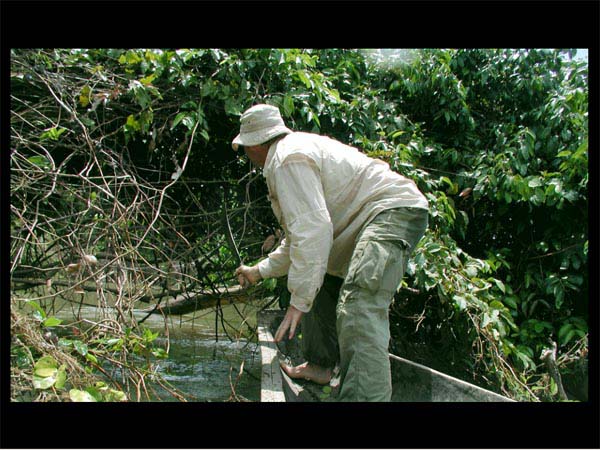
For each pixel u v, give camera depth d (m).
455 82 3.97
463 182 3.87
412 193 2.13
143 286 2.59
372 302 1.95
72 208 2.85
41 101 2.83
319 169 2.05
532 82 4.11
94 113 3.04
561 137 3.97
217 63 3.05
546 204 3.71
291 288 1.96
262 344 2.71
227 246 3.67
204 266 3.95
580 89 3.84
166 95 3.06
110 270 2.60
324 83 3.38
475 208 4.03
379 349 1.90
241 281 2.56
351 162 2.14
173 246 3.45
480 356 3.03
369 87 4.07
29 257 3.19
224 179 3.62
